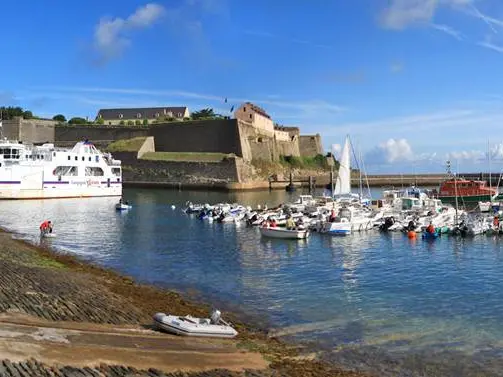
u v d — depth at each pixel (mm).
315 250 33750
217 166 112875
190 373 11477
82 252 32656
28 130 131500
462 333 16594
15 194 74125
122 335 14062
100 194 83750
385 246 35281
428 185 139875
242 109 138875
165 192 101125
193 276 25422
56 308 16266
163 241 37938
